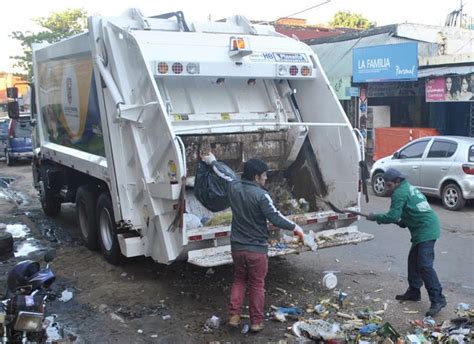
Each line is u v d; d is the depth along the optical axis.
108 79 6.83
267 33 8.12
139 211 6.84
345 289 6.85
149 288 6.94
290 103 8.04
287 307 6.23
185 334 5.61
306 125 7.38
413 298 6.37
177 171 6.00
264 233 5.54
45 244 9.24
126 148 6.84
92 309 6.33
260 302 5.56
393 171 6.13
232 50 7.09
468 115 18.45
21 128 21.89
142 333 5.66
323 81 7.67
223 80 7.45
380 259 8.16
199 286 7.00
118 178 6.92
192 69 6.85
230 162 7.41
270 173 7.98
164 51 6.73
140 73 6.61
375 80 17.94
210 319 5.80
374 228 10.21
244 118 7.55
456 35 19.67
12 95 11.77
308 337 5.40
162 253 6.43
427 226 6.01
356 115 19.73
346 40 21.09
